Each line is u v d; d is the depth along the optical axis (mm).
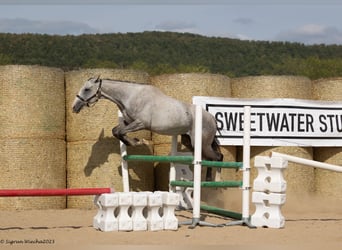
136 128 13227
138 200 10758
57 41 59625
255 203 11570
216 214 12711
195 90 14469
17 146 13656
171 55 60906
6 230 10656
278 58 61844
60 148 14141
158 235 10344
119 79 14273
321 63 43188
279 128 14688
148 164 14367
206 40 66062
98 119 14023
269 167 11547
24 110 13758
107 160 13953
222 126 14391
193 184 11938
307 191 14953
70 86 14367
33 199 13695
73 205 14086
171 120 13055
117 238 9984
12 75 13789
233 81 15312
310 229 11195
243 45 65000
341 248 9188
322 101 15047
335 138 15102
